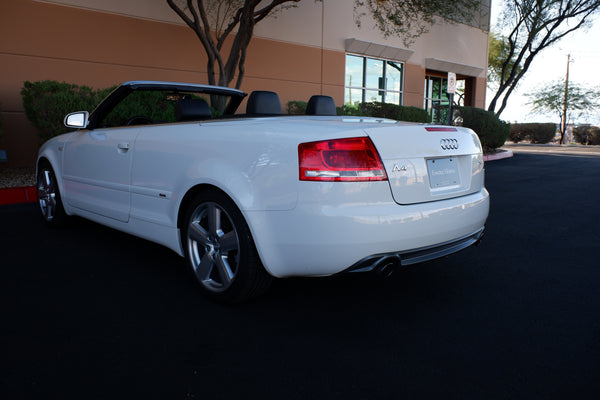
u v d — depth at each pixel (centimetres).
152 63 988
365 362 204
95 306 264
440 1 1095
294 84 1268
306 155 220
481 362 204
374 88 1532
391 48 1514
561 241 424
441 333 233
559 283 308
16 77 819
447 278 318
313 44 1304
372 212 220
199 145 268
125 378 190
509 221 514
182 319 247
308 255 224
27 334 228
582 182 886
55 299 274
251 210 235
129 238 421
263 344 221
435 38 1736
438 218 240
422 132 249
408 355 211
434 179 250
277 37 1211
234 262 276
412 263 237
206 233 269
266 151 233
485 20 2009
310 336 229
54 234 434
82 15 882
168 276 318
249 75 1161
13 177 725
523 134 3462
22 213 532
